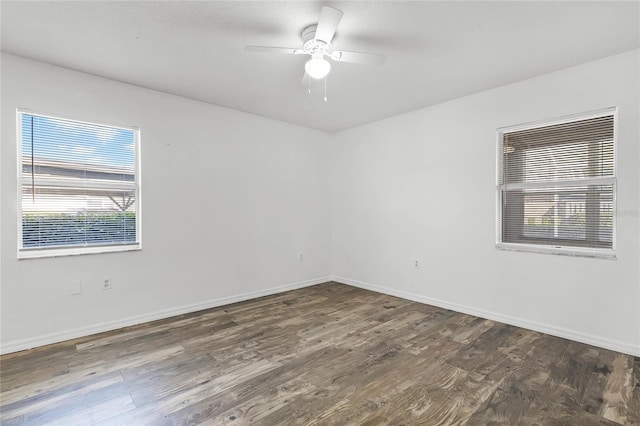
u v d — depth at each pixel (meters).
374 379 2.34
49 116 2.96
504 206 3.50
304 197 5.07
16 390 2.19
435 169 4.06
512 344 2.92
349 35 2.44
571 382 2.29
